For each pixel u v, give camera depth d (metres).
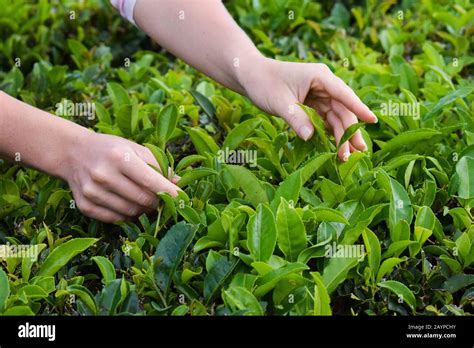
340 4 3.01
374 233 1.64
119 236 1.70
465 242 1.54
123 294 1.43
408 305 1.52
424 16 2.90
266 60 1.80
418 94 2.33
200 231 1.59
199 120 2.23
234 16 3.09
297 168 1.79
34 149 1.62
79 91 2.40
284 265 1.46
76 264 1.65
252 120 1.81
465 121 1.97
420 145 1.86
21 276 1.58
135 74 2.50
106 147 1.58
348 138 1.65
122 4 2.00
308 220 1.56
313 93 1.75
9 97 1.62
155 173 1.58
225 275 1.45
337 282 1.46
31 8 3.08
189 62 1.94
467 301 1.54
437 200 1.77
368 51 2.65
